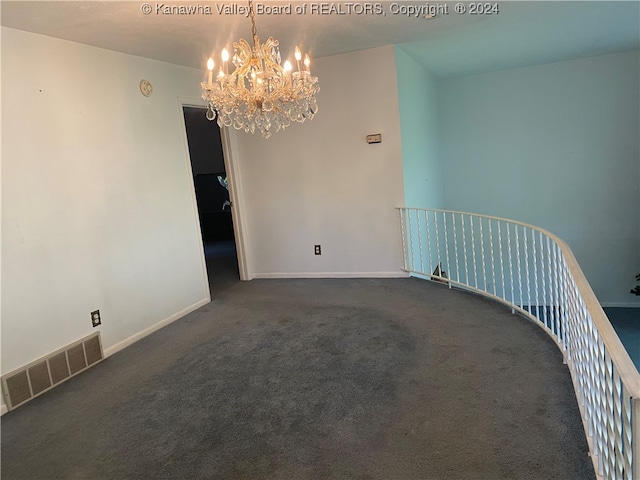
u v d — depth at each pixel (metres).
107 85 3.35
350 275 4.86
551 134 6.00
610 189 5.96
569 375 2.51
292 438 2.13
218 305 4.26
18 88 2.74
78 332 3.09
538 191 6.18
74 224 3.08
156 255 3.77
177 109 4.03
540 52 5.02
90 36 3.02
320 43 3.86
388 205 4.59
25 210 2.77
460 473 1.83
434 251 5.84
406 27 3.61
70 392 2.78
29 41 2.81
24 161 2.77
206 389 2.66
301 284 4.77
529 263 6.27
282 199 4.93
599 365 1.61
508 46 4.56
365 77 4.41
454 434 2.07
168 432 2.26
